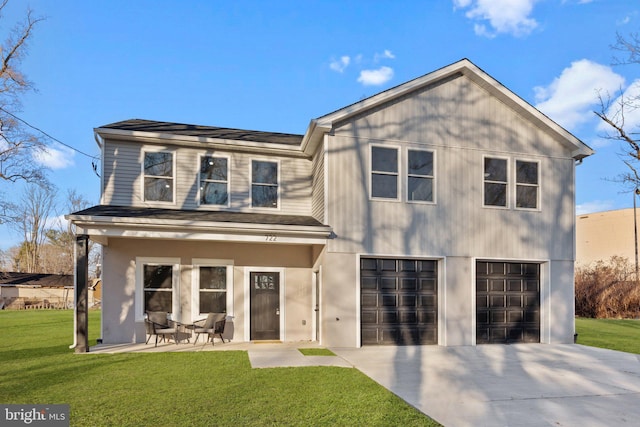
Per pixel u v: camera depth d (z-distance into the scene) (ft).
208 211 41.39
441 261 40.78
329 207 38.37
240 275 41.47
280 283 42.39
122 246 39.19
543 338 42.70
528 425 18.44
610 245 111.45
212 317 39.17
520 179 43.70
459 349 38.06
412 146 40.91
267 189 44.06
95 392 21.98
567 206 44.65
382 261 40.01
